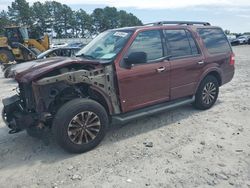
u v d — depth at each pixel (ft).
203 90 21.09
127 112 16.92
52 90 14.73
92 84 15.25
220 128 17.99
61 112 14.17
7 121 16.33
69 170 13.44
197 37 20.56
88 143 15.08
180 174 12.73
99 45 18.01
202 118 19.90
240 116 20.24
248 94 26.91
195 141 16.15
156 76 17.58
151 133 17.48
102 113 15.34
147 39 17.44
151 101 17.78
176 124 18.85
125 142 16.30
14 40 61.36
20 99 16.35
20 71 14.80
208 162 13.70
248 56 73.82
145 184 12.07
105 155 14.79
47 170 13.53
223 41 22.79
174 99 19.25
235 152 14.67
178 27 19.52
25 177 13.03
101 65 15.56
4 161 14.61
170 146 15.62
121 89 16.12
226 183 11.96
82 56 17.70
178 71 18.83
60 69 14.76
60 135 14.21
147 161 14.01
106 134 17.47
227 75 22.85
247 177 12.37
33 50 58.18
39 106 14.34
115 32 18.13
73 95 15.58
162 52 18.12
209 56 20.99
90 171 13.28
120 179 12.51
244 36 149.07
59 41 210.59
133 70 16.46
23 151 15.62
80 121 14.66
